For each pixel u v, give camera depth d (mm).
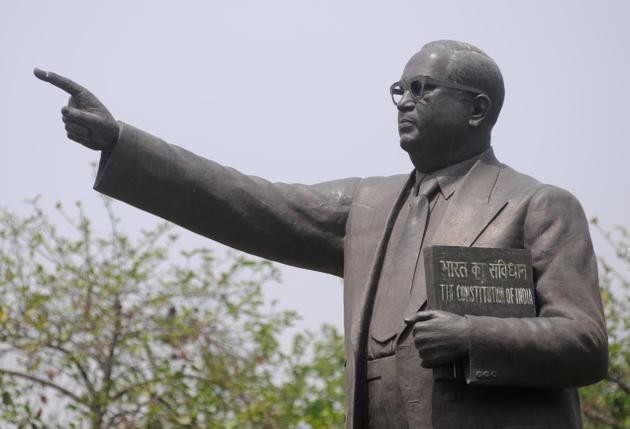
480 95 6785
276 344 15312
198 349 14688
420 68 6801
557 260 6398
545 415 6289
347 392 6672
